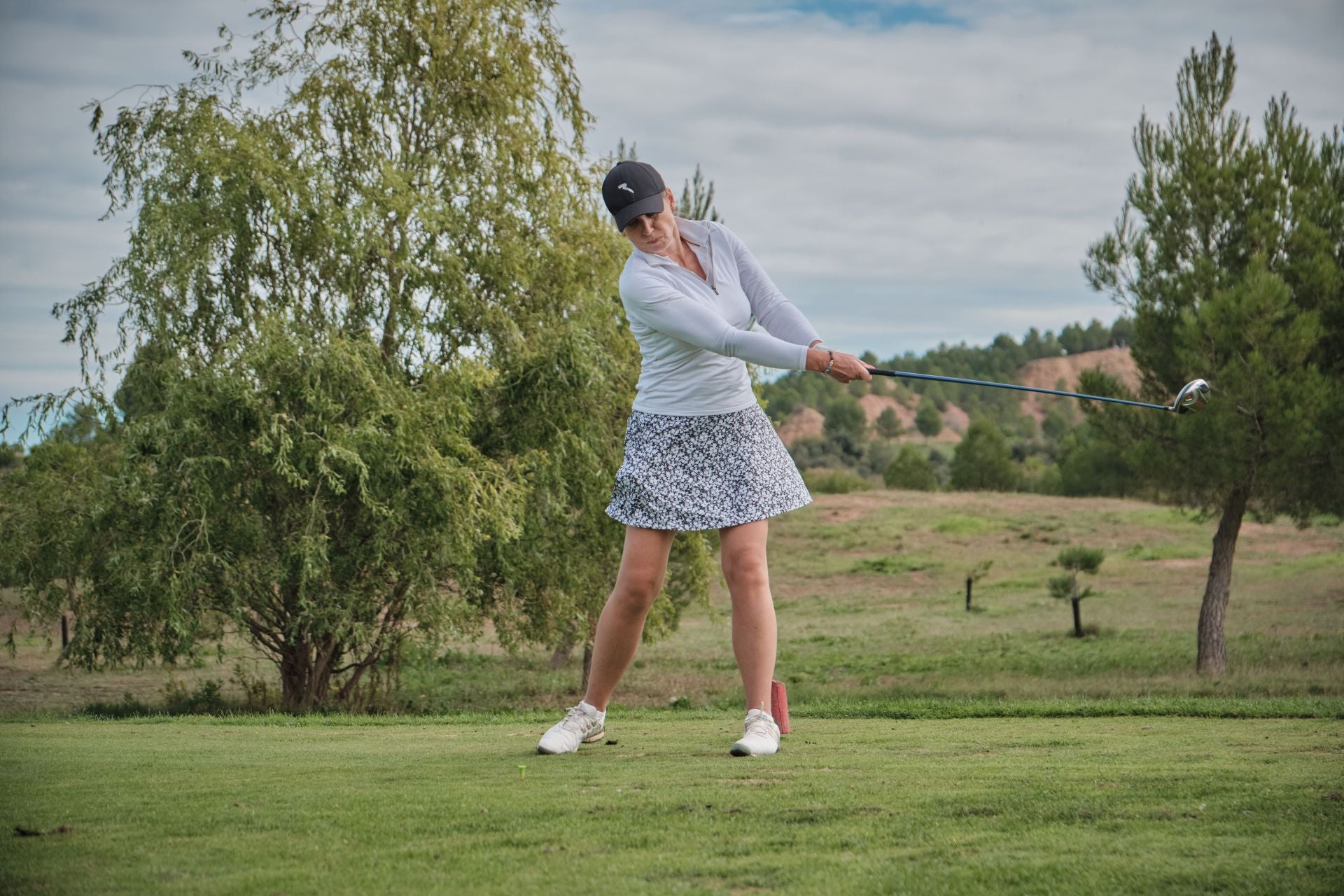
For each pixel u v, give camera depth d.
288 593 15.51
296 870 2.47
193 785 3.68
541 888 2.32
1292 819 2.87
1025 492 72.06
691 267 4.53
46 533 15.05
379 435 13.98
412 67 16.48
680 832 2.80
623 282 4.41
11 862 2.55
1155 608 29.72
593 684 4.59
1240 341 15.94
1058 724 6.84
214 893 2.30
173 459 14.03
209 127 15.05
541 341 16.12
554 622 16.83
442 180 16.36
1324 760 4.12
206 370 14.40
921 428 172.75
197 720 9.46
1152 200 17.17
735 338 4.21
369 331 15.55
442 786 3.55
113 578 14.25
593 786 3.50
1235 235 16.88
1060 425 160.88
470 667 22.83
